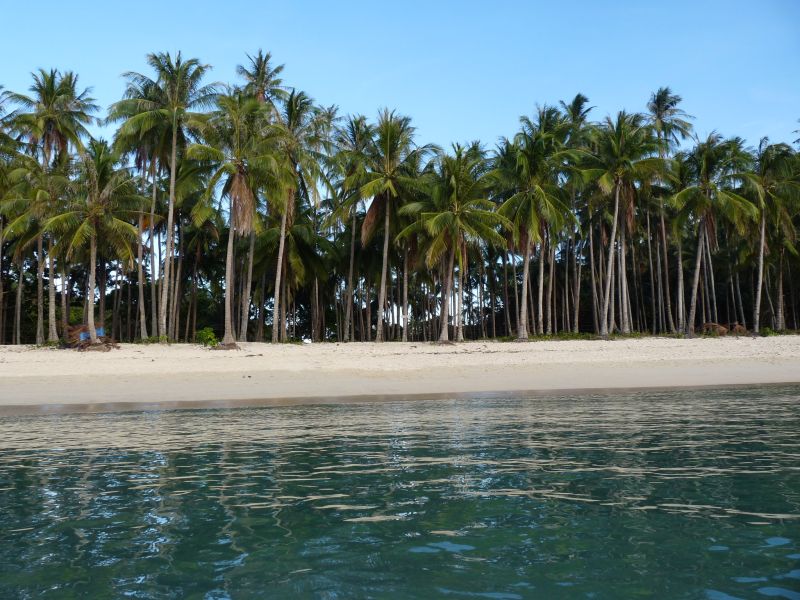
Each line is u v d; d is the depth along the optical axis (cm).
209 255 5025
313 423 1350
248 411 1598
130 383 2183
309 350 3122
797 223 4881
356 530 609
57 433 1255
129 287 4562
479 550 549
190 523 637
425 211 3597
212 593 464
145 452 1034
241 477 843
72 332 3425
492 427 1248
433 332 5862
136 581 488
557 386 2094
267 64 4150
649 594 453
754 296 5212
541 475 827
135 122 3394
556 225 3569
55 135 4006
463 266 4012
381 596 454
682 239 5288
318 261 4316
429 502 705
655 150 3822
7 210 3488
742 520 621
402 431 1217
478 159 3844
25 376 2303
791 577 481
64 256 3650
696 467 859
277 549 558
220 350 3089
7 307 4900
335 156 3897
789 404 1549
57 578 496
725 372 2364
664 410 1470
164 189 4072
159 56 3541
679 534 583
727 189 3969
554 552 541
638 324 5341
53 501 728
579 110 4625
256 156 3228
